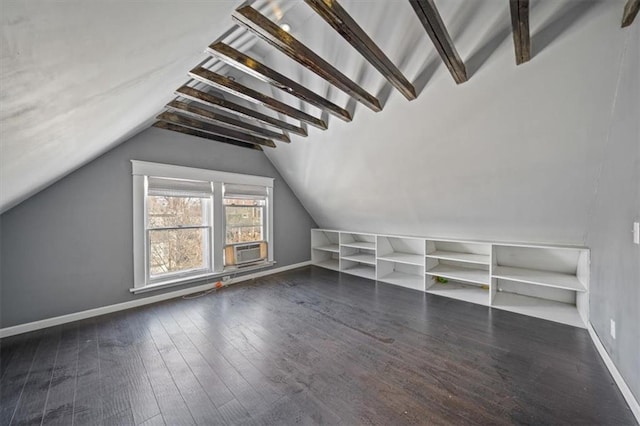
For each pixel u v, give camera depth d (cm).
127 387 177
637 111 146
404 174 323
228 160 405
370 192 384
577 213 259
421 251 445
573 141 209
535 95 195
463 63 198
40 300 265
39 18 46
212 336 246
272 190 468
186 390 174
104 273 301
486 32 183
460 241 355
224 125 321
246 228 437
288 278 442
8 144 94
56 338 244
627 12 141
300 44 178
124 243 314
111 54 81
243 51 273
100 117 143
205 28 124
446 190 314
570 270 312
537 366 196
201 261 386
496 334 246
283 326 267
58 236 274
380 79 245
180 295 358
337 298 348
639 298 145
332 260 570
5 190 158
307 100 239
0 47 48
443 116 239
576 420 146
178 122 324
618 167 177
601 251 217
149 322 278
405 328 261
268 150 433
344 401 163
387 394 169
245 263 425
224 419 150
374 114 271
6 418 152
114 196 306
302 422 148
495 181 273
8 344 234
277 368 197
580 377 183
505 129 225
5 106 69
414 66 222
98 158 296
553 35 166
